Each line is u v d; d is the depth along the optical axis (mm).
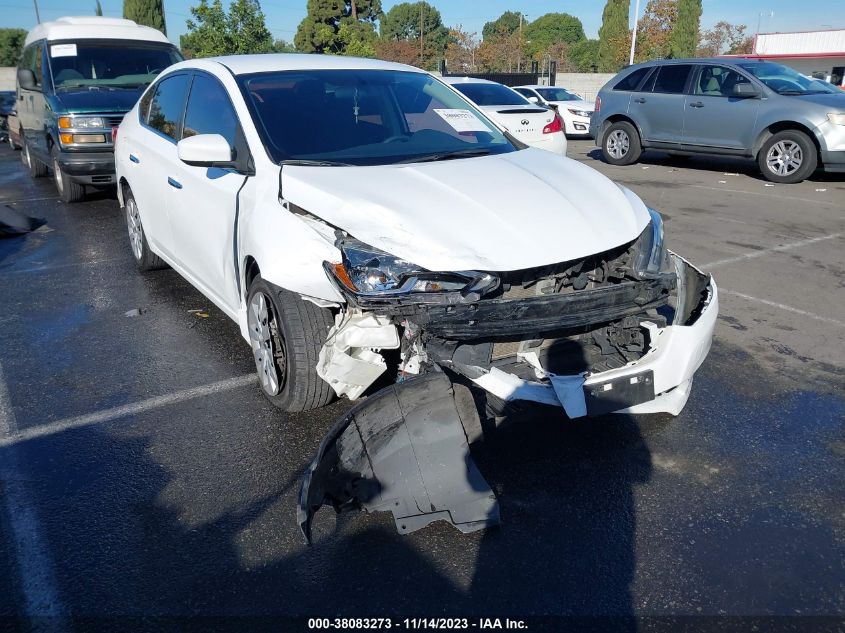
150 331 4996
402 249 2971
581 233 3205
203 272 4539
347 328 3029
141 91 9109
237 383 4172
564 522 2943
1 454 3449
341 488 2721
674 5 43375
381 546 2803
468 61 53562
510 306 2922
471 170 3686
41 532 2883
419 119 4367
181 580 2625
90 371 4367
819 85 11633
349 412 2760
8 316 5336
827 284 5973
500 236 3082
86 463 3367
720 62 11867
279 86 4250
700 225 8047
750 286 5922
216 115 4332
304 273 3170
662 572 2664
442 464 2791
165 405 3916
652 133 12734
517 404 2998
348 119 4141
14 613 2473
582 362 3303
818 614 2469
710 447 3508
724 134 11664
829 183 11055
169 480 3229
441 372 2869
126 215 6355
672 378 3229
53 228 8148
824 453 3457
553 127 11633
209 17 17938
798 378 4254
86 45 9500
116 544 2816
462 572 2662
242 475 3260
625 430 3654
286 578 2635
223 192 4000
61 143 8422
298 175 3525
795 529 2908
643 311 3195
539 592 2566
